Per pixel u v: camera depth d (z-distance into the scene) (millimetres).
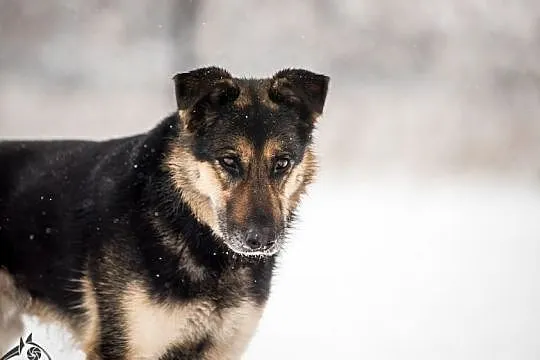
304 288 13102
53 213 7738
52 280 7711
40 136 30641
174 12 34062
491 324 11305
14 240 7922
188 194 7195
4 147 8383
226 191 7062
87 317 7457
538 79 34125
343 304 12172
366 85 34344
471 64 34562
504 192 24922
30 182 8016
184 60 33562
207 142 7129
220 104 7246
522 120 31172
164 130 7516
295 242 16797
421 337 10664
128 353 7184
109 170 7625
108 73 35750
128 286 7066
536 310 11992
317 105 7527
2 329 8164
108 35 36062
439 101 32250
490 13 34625
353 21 34906
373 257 15453
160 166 7301
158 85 35156
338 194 23500
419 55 35062
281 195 7215
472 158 29406
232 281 7352
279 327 11070
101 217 7371
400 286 13312
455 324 11273
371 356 9961
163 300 7074
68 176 7871
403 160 29250
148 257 7066
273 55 34312
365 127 30109
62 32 36500
